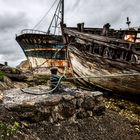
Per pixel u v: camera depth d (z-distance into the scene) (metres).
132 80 13.01
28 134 6.16
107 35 14.24
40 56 20.69
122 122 9.37
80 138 7.20
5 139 5.37
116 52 13.41
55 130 7.01
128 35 14.83
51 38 19.77
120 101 13.54
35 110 6.95
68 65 16.58
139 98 13.90
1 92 8.55
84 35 14.41
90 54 14.28
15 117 6.55
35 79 14.84
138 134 8.71
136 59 12.65
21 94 8.20
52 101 7.40
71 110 7.94
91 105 8.76
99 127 8.20
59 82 8.62
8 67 13.93
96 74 14.52
